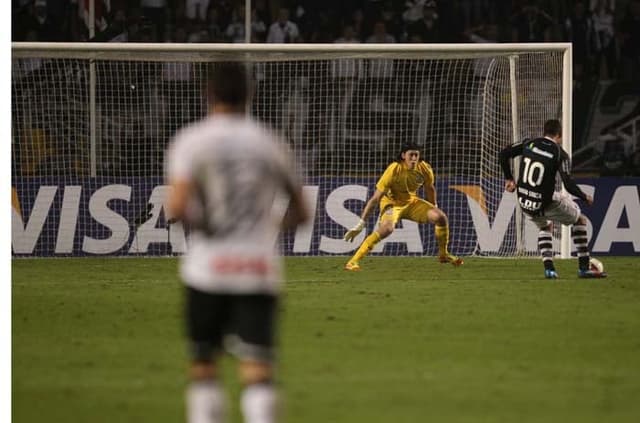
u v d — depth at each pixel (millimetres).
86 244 59156
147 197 59469
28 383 25953
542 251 49625
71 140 64312
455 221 60219
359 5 76688
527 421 22062
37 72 65000
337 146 68375
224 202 18469
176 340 32062
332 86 67375
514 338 32406
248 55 58281
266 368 18375
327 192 59906
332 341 31688
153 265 55125
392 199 52875
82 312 37906
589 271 49750
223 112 19156
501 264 55969
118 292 43844
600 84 73812
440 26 76625
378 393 24703
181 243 59562
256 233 18578
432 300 41031
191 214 18578
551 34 76375
